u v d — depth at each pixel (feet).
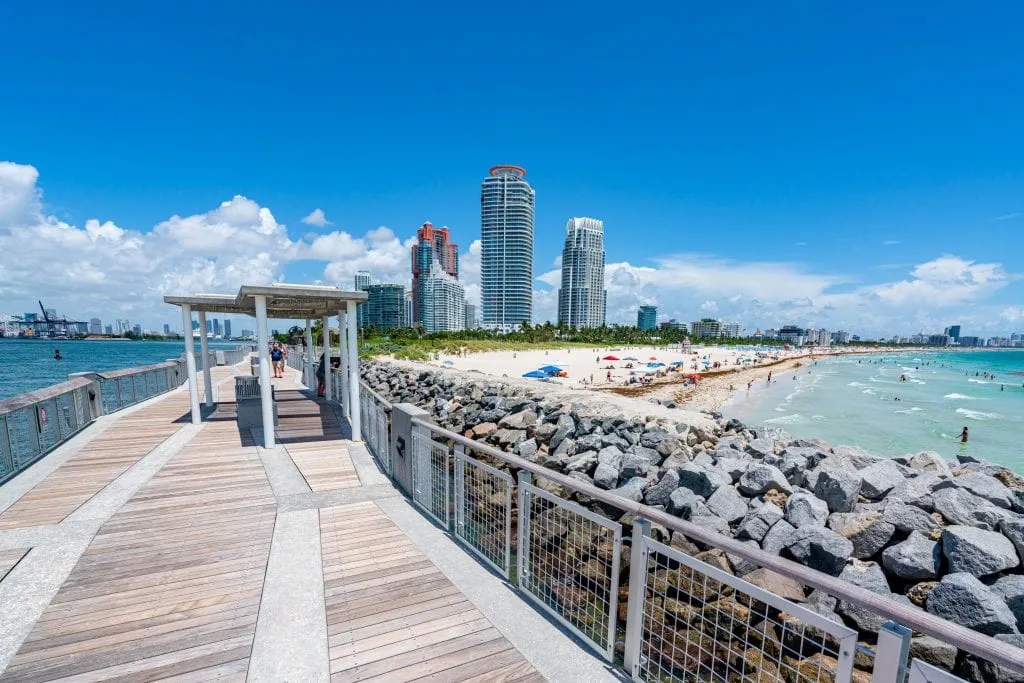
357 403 29.14
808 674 12.41
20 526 16.43
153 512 17.83
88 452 26.04
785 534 16.37
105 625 11.05
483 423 41.47
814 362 312.91
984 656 4.68
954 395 136.77
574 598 13.99
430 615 11.57
